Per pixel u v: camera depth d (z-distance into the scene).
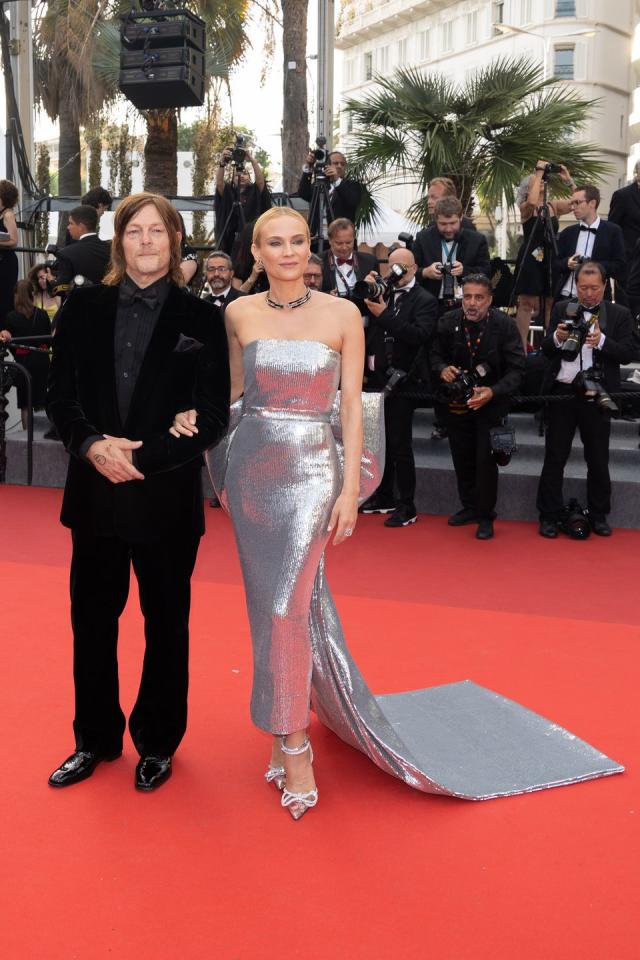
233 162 8.09
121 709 3.36
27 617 4.66
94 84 15.41
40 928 2.36
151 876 2.59
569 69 37.44
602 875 2.61
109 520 2.92
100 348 2.88
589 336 6.23
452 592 5.22
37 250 8.48
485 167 11.52
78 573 3.07
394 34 43.94
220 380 2.88
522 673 4.05
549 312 8.18
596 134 37.66
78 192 17.53
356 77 46.66
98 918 2.40
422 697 3.73
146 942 2.31
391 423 6.67
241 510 2.90
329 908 2.45
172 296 2.90
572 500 6.60
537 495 6.78
